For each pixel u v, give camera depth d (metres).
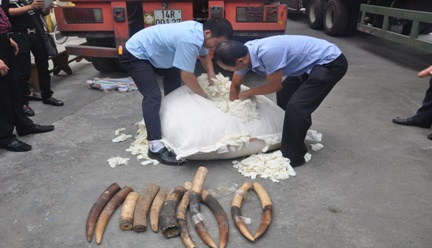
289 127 2.79
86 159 3.10
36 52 4.14
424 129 3.66
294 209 2.41
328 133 3.56
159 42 2.92
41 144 3.38
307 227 2.24
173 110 3.02
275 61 2.58
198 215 2.27
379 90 4.86
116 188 2.56
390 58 6.68
